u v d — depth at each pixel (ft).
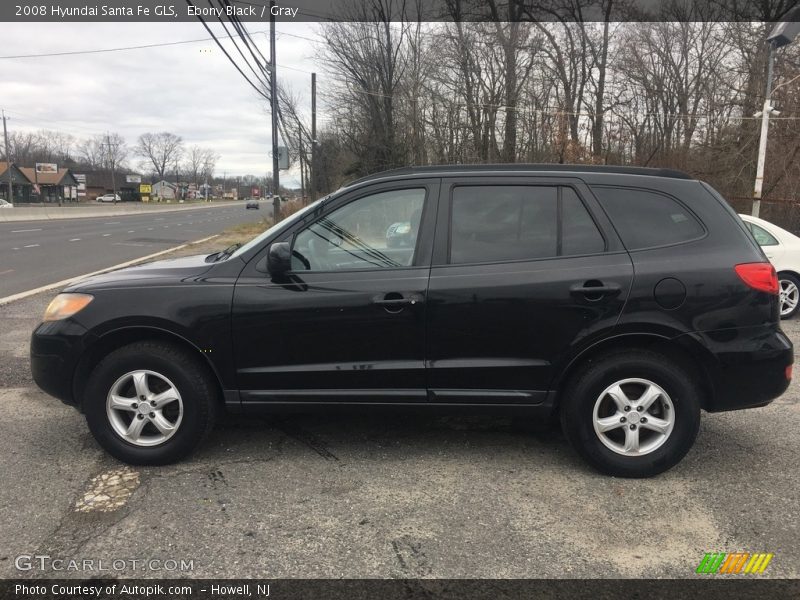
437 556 8.94
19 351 20.22
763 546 9.21
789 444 13.00
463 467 11.85
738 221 11.56
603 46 92.94
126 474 11.42
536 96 87.45
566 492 10.87
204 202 420.77
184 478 11.28
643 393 11.21
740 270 10.98
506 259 11.33
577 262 11.14
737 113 69.46
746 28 73.56
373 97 96.37
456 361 11.33
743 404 11.21
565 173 11.65
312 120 101.65
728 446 12.91
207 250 60.90
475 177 11.71
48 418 14.28
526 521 9.89
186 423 11.54
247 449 12.60
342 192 11.90
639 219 11.39
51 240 71.15
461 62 88.02
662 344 11.25
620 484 11.17
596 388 11.14
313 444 12.89
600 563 8.78
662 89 87.86
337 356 11.42
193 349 11.61
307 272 11.48
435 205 11.62
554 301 11.00
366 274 11.39
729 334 10.93
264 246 11.73
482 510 10.23
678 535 9.50
